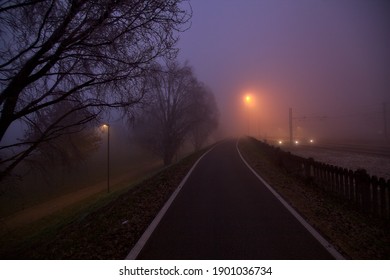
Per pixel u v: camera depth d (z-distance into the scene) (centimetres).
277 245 551
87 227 718
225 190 1127
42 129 684
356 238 594
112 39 545
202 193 1080
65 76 607
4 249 953
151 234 625
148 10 536
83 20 519
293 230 633
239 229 647
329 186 1031
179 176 1559
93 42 551
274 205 870
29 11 517
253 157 2605
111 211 868
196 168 1889
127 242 592
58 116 716
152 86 676
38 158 812
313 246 545
